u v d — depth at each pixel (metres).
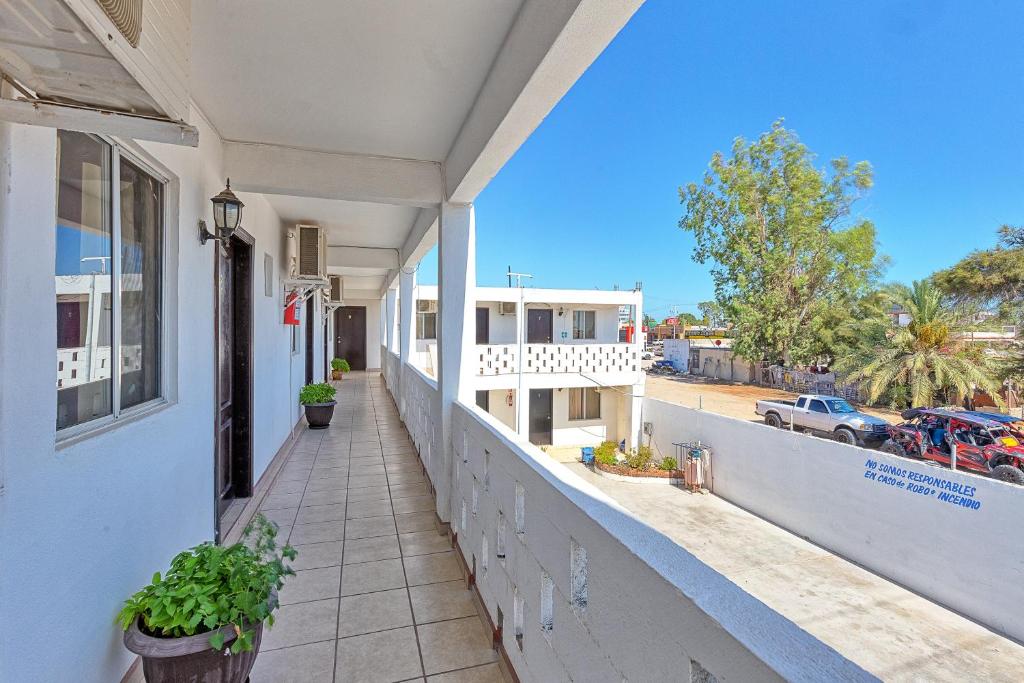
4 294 1.12
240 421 4.05
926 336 11.42
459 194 3.36
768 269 17.67
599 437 14.41
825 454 6.79
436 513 3.73
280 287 5.39
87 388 1.60
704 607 0.79
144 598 1.62
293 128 2.95
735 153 18.48
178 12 1.15
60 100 1.05
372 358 18.44
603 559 1.15
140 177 2.08
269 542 1.93
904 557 5.57
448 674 2.03
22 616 1.18
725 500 8.82
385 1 1.76
